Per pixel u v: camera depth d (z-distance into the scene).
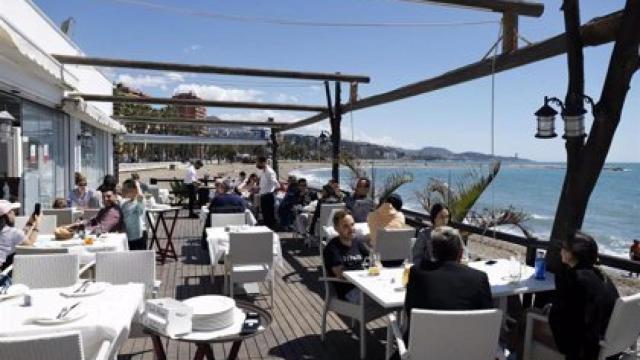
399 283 3.77
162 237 9.95
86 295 3.19
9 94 7.36
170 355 4.03
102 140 17.94
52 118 9.82
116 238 5.62
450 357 2.62
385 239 5.45
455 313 2.55
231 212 7.71
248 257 5.25
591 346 2.81
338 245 4.42
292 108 12.04
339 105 11.05
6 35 4.71
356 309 4.05
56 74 6.99
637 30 3.50
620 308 2.75
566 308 2.86
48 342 2.19
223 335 2.62
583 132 3.76
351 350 4.20
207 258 7.88
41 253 4.50
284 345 4.29
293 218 10.26
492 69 5.25
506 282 3.78
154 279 4.19
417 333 2.59
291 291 6.04
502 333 3.88
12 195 7.65
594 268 2.97
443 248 2.93
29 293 3.24
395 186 8.16
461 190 5.83
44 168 9.24
